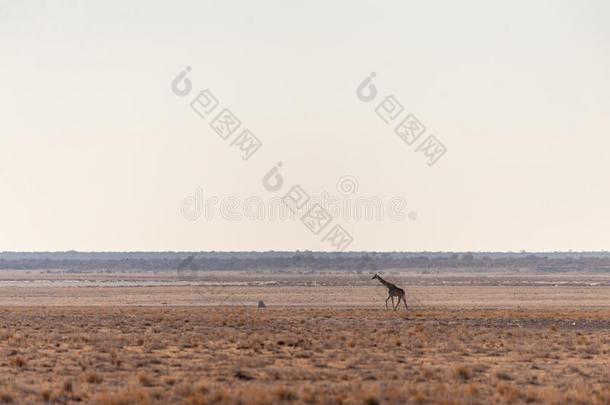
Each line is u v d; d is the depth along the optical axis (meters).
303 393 72.56
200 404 69.31
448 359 100.00
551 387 79.75
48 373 87.06
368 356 100.88
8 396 71.44
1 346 110.31
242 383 80.94
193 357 100.12
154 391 74.19
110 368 90.12
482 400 72.19
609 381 83.81
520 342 117.25
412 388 76.19
